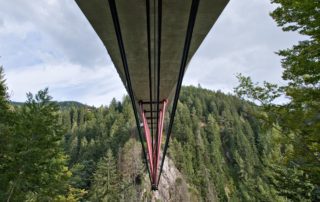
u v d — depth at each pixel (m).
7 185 14.77
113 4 2.67
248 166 81.44
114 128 99.69
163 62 7.45
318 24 7.45
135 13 5.45
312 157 8.60
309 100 8.03
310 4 7.10
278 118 9.44
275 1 8.48
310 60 7.80
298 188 12.18
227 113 125.12
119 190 68.75
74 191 23.92
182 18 5.57
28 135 15.78
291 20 8.27
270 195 16.97
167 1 5.05
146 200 68.19
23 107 16.92
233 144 104.19
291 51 8.45
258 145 86.62
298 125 8.45
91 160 77.69
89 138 106.31
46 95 17.62
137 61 7.44
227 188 81.81
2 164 15.18
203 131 111.38
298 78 8.87
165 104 10.83
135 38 6.36
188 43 3.37
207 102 147.50
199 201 75.81
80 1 5.20
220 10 5.31
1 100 16.58
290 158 9.15
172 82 8.91
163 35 6.17
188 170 85.38
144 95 10.36
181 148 89.56
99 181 63.62
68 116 123.94
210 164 91.56
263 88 10.00
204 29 6.02
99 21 5.82
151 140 13.26
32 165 15.34
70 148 93.06
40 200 16.80
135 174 74.12
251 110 10.75
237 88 10.56
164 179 76.25
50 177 17.14
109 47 6.88
